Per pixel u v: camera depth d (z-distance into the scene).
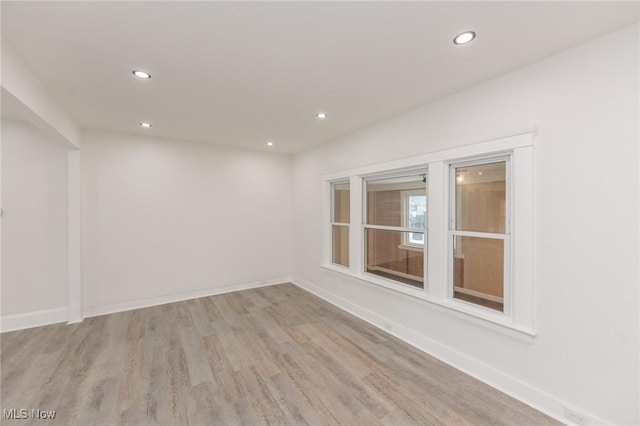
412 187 3.13
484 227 2.46
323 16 1.52
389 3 1.42
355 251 3.84
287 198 5.45
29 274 3.41
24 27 1.60
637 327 1.61
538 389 2.02
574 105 1.83
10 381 2.33
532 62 2.02
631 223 1.63
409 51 1.88
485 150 2.30
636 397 1.62
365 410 2.02
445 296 2.70
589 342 1.79
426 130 2.81
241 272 5.00
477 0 1.39
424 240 2.97
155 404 2.08
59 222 3.56
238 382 2.34
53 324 3.48
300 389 2.25
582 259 1.81
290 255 5.51
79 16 1.51
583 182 1.80
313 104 2.82
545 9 1.46
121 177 3.96
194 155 4.51
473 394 2.18
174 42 1.77
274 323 3.55
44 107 2.36
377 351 2.85
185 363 2.62
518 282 2.11
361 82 2.34
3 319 3.29
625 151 1.64
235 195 4.90
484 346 2.35
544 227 1.98
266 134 3.99
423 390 2.23
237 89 2.47
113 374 2.44
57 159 3.54
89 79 2.26
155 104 2.82
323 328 3.40
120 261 3.97
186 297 4.48
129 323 3.54
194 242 4.54
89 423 1.89
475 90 2.38
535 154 2.02
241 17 1.53
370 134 3.52
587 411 1.79
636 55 1.60
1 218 3.29
